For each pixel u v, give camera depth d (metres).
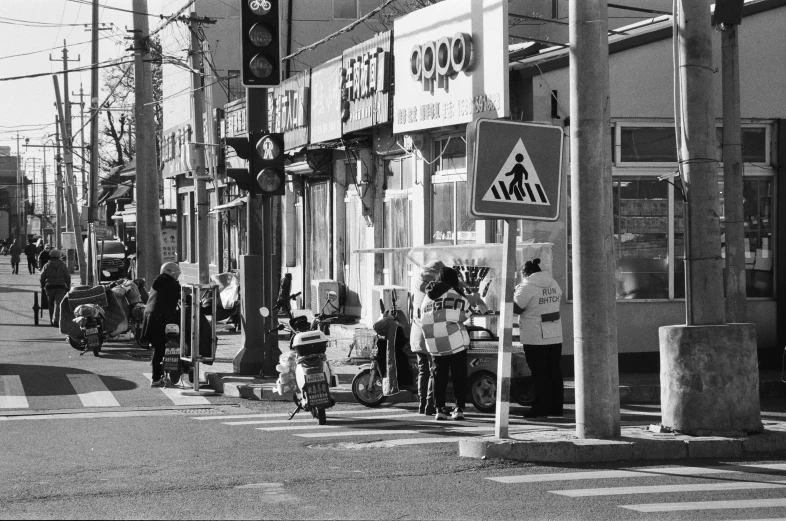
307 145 27.81
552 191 11.54
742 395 12.08
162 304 18.53
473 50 18.70
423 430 13.61
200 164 26.27
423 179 21.75
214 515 8.47
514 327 17.66
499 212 11.31
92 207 46.72
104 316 24.53
